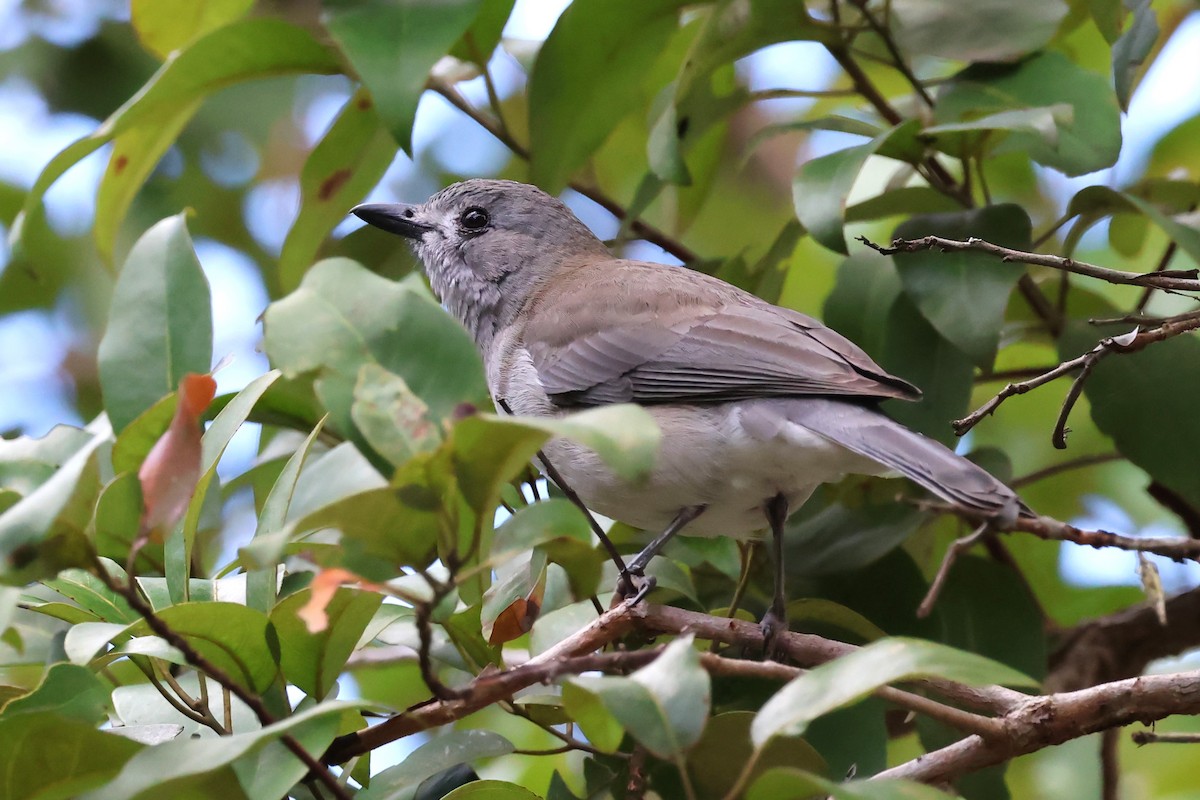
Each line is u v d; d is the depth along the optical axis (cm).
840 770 859
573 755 1070
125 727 699
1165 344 973
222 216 1507
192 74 998
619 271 1126
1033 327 1098
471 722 1216
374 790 786
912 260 959
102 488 649
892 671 548
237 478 1054
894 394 893
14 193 1448
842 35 1042
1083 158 955
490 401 1098
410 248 1261
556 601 892
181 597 712
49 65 1469
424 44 860
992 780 923
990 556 1089
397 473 545
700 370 968
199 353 771
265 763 637
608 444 505
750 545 939
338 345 604
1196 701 678
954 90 1002
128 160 1075
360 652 1037
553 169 1079
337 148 1091
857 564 976
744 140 1473
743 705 917
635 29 1020
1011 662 970
